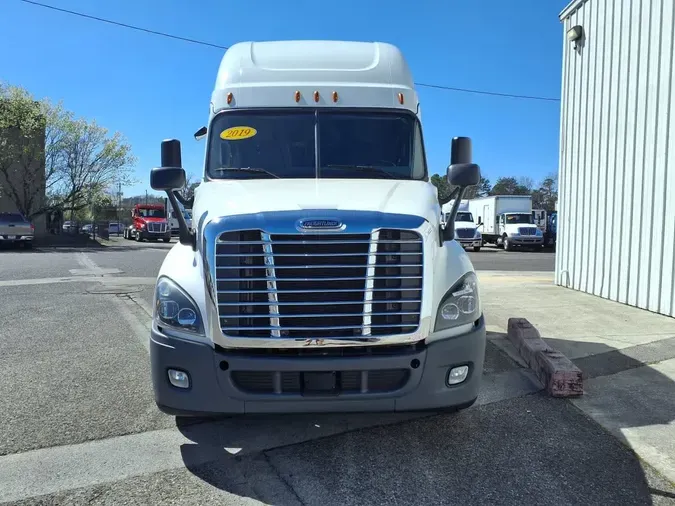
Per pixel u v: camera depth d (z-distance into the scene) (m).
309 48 5.19
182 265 3.68
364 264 3.40
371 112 4.85
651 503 3.13
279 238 3.37
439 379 3.52
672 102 8.09
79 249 27.14
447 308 3.59
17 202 31.48
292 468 3.52
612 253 9.61
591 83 10.37
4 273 13.84
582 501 3.15
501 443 3.89
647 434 4.05
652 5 8.55
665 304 8.19
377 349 3.46
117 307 8.97
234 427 4.16
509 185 85.62
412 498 3.17
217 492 3.23
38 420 4.25
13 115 30.34
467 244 30.97
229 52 5.22
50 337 6.88
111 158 33.22
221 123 4.78
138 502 3.11
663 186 8.27
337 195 3.85
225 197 3.92
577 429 4.14
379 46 5.29
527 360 5.64
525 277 13.88
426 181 4.65
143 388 5.00
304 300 3.38
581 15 10.75
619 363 5.78
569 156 11.25
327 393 3.38
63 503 3.10
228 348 3.41
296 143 4.71
